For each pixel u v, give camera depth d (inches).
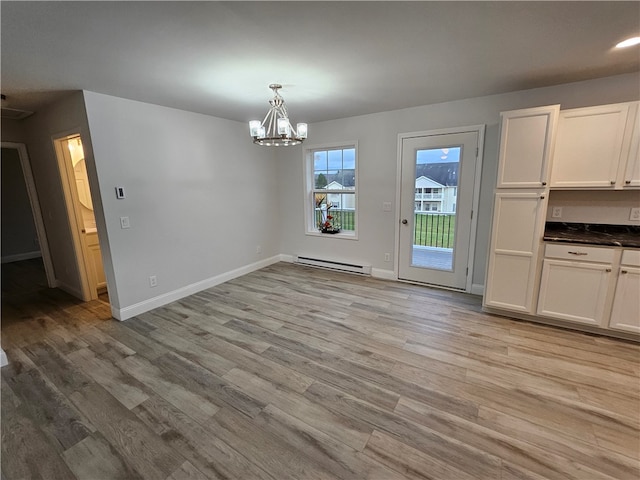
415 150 146.4
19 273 192.7
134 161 122.0
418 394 77.9
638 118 93.1
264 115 150.9
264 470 58.5
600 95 105.7
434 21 65.4
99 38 68.8
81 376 87.7
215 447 63.7
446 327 111.8
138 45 73.0
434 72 96.5
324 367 90.0
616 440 63.4
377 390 79.7
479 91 118.2
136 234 125.3
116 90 107.0
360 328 112.7
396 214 157.9
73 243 140.0
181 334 111.0
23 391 81.8
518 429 66.6
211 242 158.9
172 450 63.1
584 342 99.9
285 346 101.7
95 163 110.3
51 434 67.8
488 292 119.6
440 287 152.1
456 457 60.2
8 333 113.5
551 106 98.3
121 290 122.2
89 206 165.9
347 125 163.6
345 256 181.3
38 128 136.0
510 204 109.6
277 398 77.6
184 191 142.9
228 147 163.2
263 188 189.2
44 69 85.0
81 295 146.7
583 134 101.0
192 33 68.1
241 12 59.9
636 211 106.5
